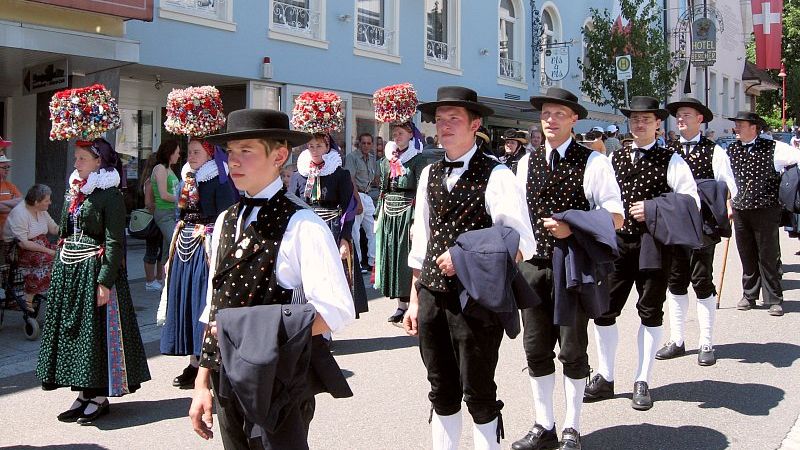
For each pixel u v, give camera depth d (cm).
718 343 672
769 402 512
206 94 526
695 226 480
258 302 265
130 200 1317
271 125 271
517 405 508
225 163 535
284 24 1344
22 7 894
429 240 351
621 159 516
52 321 475
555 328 418
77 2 921
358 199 660
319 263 263
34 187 710
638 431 460
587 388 518
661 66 2009
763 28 2953
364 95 1527
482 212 340
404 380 567
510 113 1834
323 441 446
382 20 1573
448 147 345
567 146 418
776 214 780
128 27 1089
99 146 474
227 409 270
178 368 610
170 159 895
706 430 461
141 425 478
